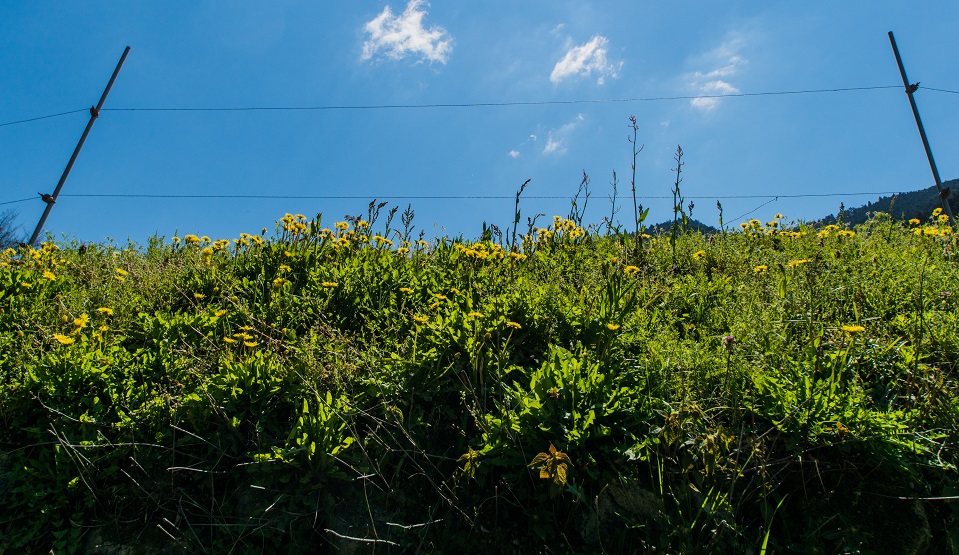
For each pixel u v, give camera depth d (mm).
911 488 2355
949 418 2490
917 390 2756
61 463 2566
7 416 2762
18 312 3668
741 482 2418
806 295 3762
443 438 2826
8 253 5391
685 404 2584
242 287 4340
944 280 3807
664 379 2824
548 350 3326
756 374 2818
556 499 2414
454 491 2475
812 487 2432
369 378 2988
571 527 2361
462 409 2936
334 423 2658
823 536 2283
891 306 3637
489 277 4461
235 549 2375
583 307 3619
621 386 2818
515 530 2391
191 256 5062
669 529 2258
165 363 3078
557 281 4492
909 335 3146
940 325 3180
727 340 2680
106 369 2979
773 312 3512
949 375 2855
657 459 2438
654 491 2391
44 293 4051
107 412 2754
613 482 2422
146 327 3492
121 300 3980
